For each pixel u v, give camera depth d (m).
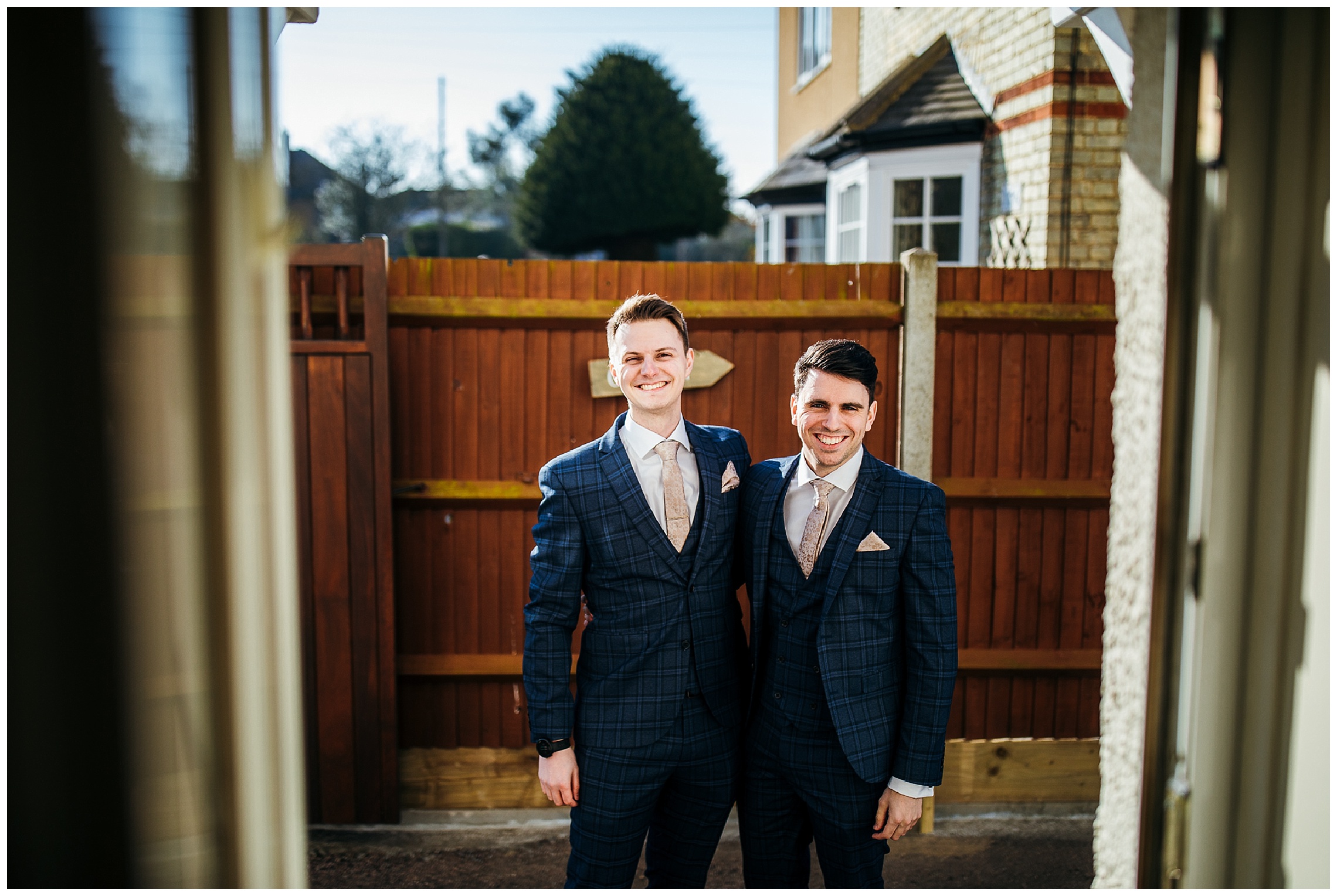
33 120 0.83
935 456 3.38
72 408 0.85
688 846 2.16
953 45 7.07
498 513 3.31
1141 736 1.24
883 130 6.88
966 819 3.45
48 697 0.88
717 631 2.09
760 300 3.26
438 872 3.05
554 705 2.08
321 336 3.19
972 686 3.49
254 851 0.96
